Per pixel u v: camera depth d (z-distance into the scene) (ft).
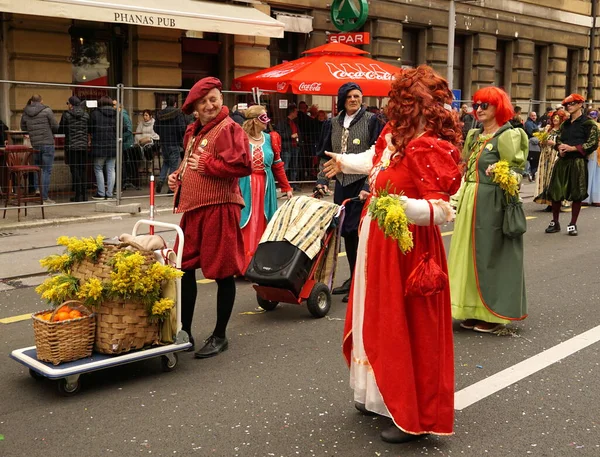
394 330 12.39
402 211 11.59
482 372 16.81
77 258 15.70
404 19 63.21
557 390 15.74
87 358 15.44
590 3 89.61
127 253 15.43
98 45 45.83
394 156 12.57
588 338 19.42
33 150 35.40
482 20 72.59
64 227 34.27
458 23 69.62
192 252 17.34
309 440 13.23
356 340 13.09
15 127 41.29
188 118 41.93
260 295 21.24
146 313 15.80
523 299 19.81
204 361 17.44
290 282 20.21
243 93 42.63
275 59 56.29
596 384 16.11
